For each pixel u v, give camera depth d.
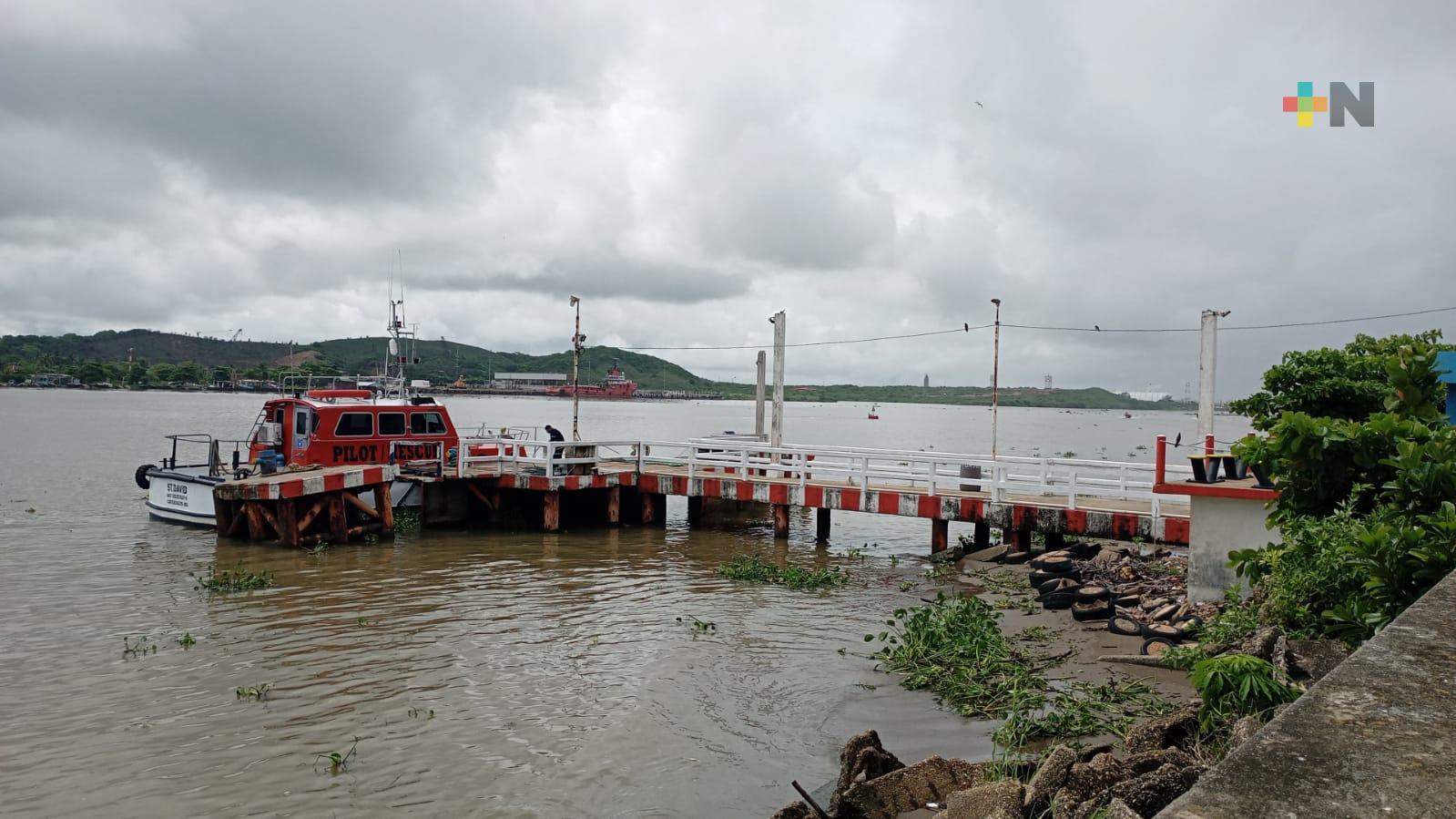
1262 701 6.18
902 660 11.66
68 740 9.36
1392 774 2.50
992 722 9.58
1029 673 10.72
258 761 8.88
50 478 32.94
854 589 16.80
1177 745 6.62
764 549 21.42
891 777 7.08
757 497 22.41
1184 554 17.73
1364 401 15.31
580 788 8.30
